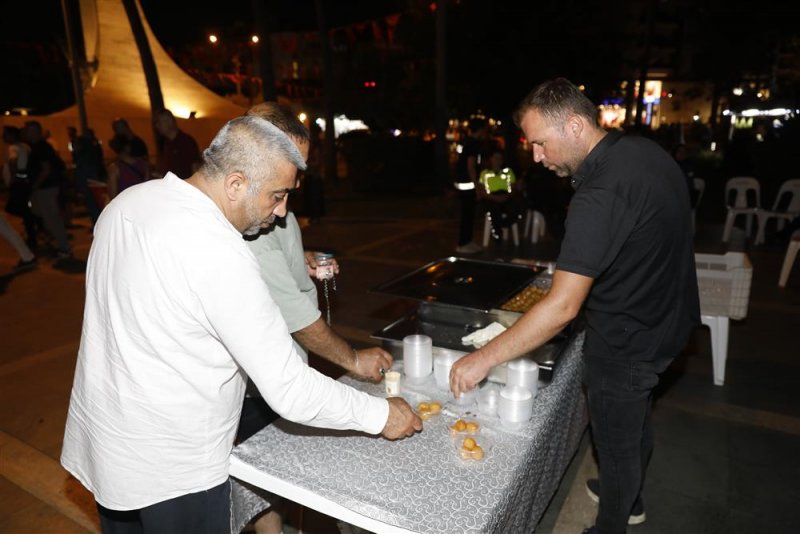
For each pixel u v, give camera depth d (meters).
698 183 8.20
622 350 1.65
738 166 13.38
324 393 1.21
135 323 1.14
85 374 1.23
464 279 2.41
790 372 3.48
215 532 1.31
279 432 1.47
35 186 6.49
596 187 1.47
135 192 1.22
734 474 2.50
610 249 1.45
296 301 1.54
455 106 14.35
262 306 1.12
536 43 12.47
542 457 1.54
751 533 2.14
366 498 1.20
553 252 6.83
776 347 3.84
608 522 1.85
